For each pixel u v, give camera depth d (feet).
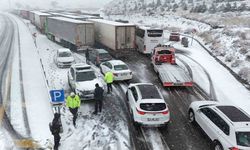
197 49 109.60
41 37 153.79
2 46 120.88
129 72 68.64
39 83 68.33
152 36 97.45
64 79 71.46
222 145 35.96
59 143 39.65
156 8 278.26
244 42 96.43
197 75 74.28
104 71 73.77
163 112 43.16
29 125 45.44
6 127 44.52
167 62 78.59
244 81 69.36
